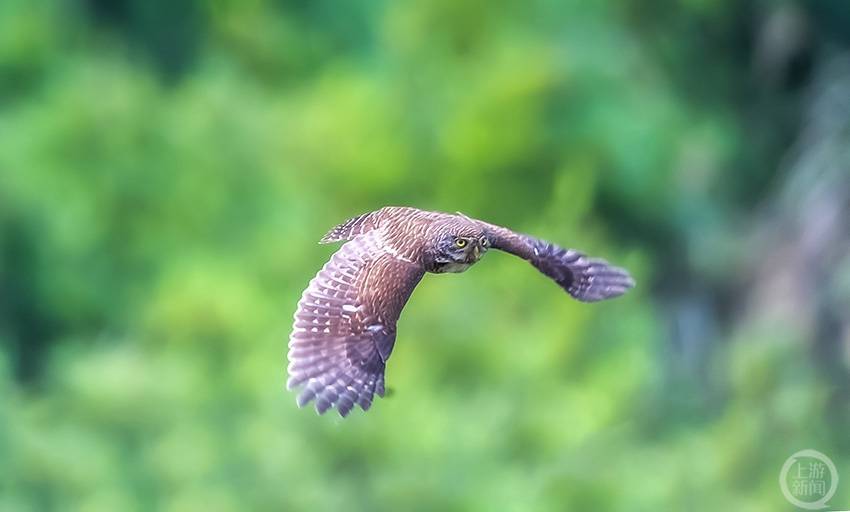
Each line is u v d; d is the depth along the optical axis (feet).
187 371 50.24
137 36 77.92
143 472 47.93
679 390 61.98
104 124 66.64
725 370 59.62
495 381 51.83
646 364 57.77
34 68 70.54
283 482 46.75
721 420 53.11
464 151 63.26
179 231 65.82
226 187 65.92
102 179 66.39
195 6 77.97
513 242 27.53
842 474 50.83
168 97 69.56
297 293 59.31
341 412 22.08
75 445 48.21
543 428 50.44
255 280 59.00
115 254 66.28
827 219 70.08
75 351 62.95
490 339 52.60
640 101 70.90
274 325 54.80
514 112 63.62
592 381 54.08
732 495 49.75
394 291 23.12
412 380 50.70
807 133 73.97
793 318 67.51
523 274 54.85
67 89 68.80
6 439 47.85
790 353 54.44
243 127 67.05
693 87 77.41
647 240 71.36
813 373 56.54
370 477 47.78
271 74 73.15
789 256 70.13
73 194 66.18
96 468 47.62
